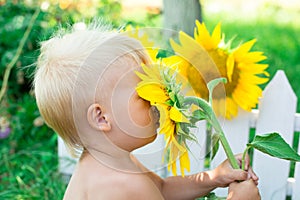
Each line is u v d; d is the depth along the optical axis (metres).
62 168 2.43
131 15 4.54
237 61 1.90
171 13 2.61
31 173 2.61
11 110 3.20
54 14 3.21
